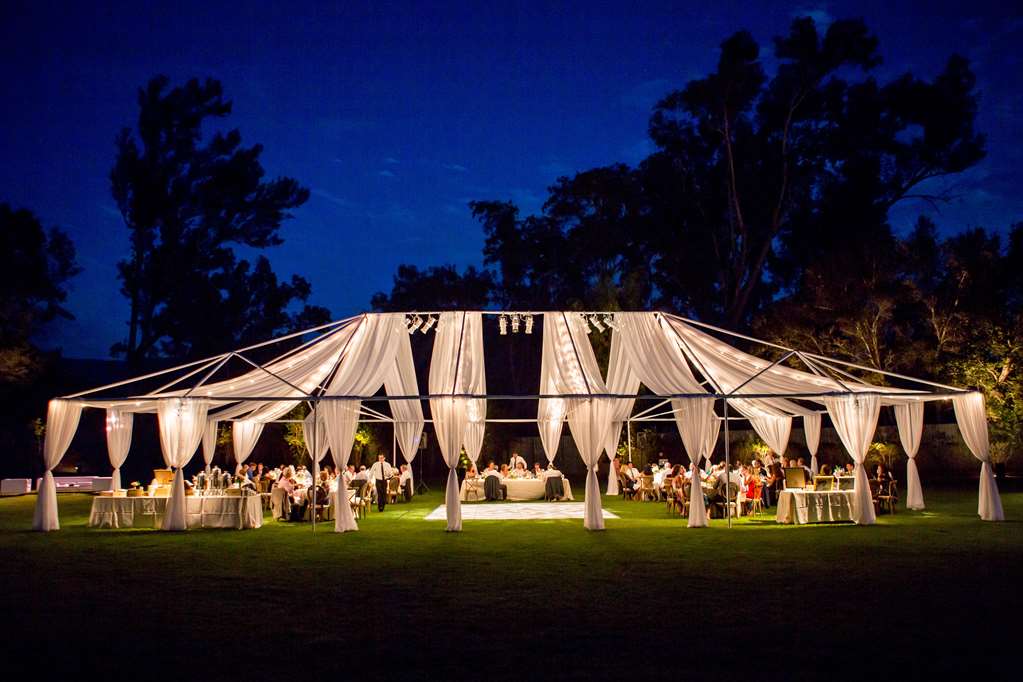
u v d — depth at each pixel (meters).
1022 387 22.03
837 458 25.48
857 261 25.73
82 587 8.47
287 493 16.27
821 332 26.19
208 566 9.88
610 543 11.80
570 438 30.72
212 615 7.05
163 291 34.25
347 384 14.66
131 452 30.78
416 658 5.60
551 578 8.79
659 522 15.10
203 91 34.72
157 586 8.50
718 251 33.69
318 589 8.27
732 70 31.59
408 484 21.81
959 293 24.47
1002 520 13.92
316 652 5.79
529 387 36.16
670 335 16.69
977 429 14.23
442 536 13.01
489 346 36.78
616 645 5.89
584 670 5.27
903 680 5.01
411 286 38.38
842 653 5.60
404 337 18.88
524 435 33.19
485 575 9.04
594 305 29.16
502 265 37.25
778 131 32.50
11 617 7.02
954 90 29.80
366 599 7.72
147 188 33.81
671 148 33.59
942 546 10.83
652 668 5.29
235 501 14.51
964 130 29.89
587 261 35.28
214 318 34.69
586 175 34.78
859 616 6.72
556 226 36.16
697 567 9.43
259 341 35.28
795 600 7.41
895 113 30.61
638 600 7.52
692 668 5.29
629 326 16.81
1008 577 8.44
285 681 5.11
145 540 12.65
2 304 25.81
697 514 14.13
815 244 31.53
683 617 6.77
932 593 7.65
